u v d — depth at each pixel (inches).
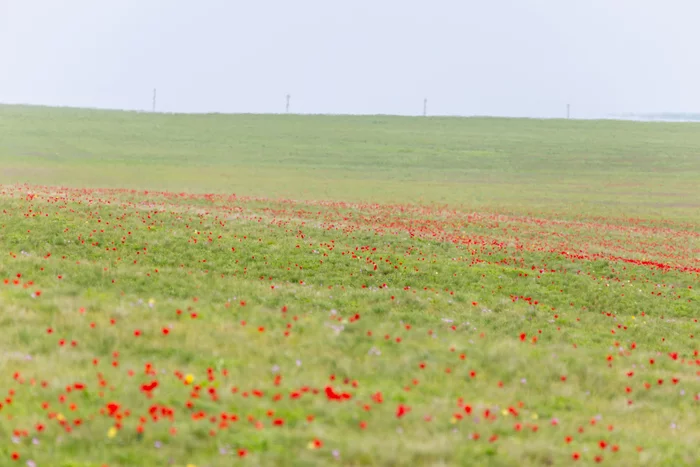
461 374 1581.0
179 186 6648.6
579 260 3344.0
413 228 3907.5
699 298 2891.2
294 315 1957.4
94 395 1206.3
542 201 6501.0
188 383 1309.1
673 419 1487.5
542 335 2114.9
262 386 1343.5
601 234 4544.8
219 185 6835.6
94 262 2522.1
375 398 1320.1
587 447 1217.4
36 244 2684.5
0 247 2603.3
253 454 1044.5
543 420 1363.2
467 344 1849.2
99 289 2034.9
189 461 1016.9
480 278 2824.8
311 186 7003.0
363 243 3265.3
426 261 2979.8
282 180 7377.0
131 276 2224.4
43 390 1212.5
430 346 1771.7
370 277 2714.1
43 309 1732.3
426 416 1240.8
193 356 1509.6
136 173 7465.6
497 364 1678.2
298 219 3762.3
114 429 1074.7
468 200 6378.0
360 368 1535.4
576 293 2755.9
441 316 2187.5
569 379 1656.0
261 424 1135.0
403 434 1177.4
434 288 2655.0
